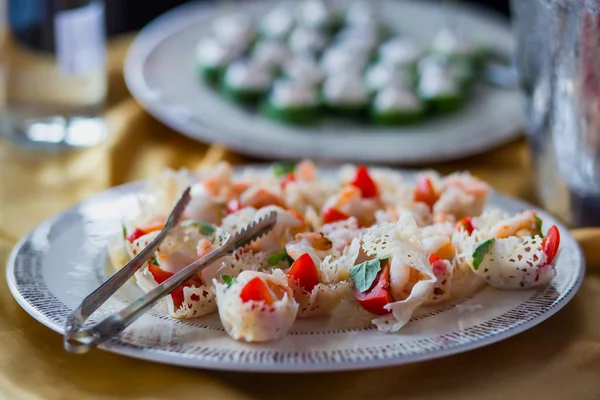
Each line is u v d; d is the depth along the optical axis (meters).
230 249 0.77
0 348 0.76
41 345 0.76
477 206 0.90
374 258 0.78
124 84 1.38
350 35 1.60
